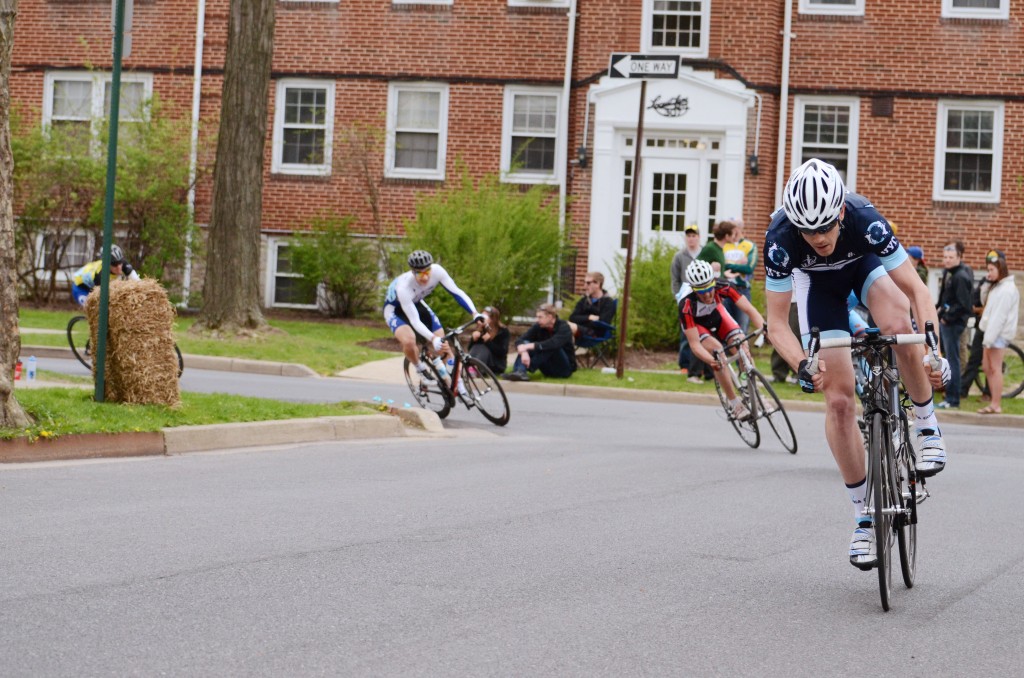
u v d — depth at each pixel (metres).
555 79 29.61
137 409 12.63
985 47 28.97
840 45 29.14
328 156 30.44
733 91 28.41
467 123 30.08
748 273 21.06
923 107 29.08
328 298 29.48
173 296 29.20
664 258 24.66
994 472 12.80
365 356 22.31
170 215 28.75
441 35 30.12
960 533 9.28
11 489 9.57
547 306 20.44
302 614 6.38
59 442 11.19
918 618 6.77
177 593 6.70
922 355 7.53
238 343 22.14
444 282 15.95
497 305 25.38
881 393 7.59
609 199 28.94
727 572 7.70
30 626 5.99
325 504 9.49
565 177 29.33
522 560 7.81
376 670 5.50
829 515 9.77
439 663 5.63
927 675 5.75
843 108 29.31
